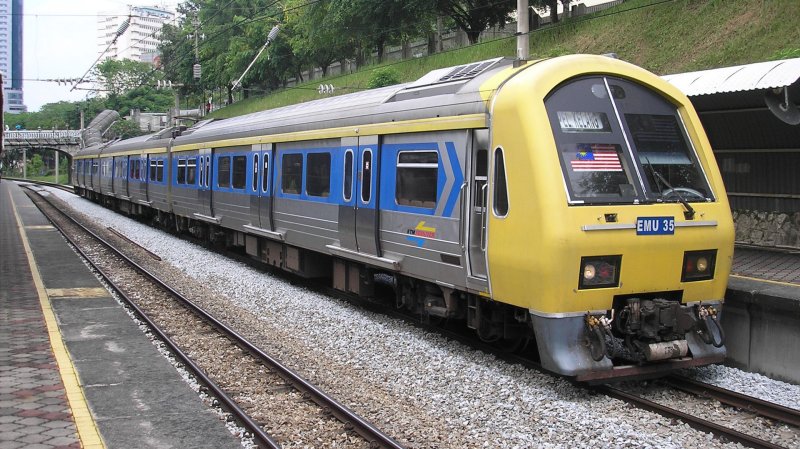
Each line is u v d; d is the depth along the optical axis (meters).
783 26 15.10
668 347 6.52
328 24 35.38
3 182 72.69
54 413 5.64
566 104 6.79
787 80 7.51
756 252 10.41
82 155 40.72
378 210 9.38
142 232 22.27
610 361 6.50
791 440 5.54
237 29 50.38
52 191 50.53
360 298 11.48
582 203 6.40
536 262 6.39
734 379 7.05
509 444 5.39
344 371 7.43
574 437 5.52
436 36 34.59
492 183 7.02
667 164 7.06
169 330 9.12
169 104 73.19
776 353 7.12
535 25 28.77
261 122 13.93
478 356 7.93
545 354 6.49
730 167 11.00
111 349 7.77
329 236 10.91
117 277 13.25
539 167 6.43
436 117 8.05
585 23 22.56
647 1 20.27
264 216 13.42
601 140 6.80
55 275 13.16
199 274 13.95
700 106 9.85
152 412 5.75
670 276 6.79
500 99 6.98
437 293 8.88
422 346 8.26
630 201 6.63
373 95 10.15
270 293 11.80
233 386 6.82
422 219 8.38
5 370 6.82
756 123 9.93
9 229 22.20
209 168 16.86
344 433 5.55
